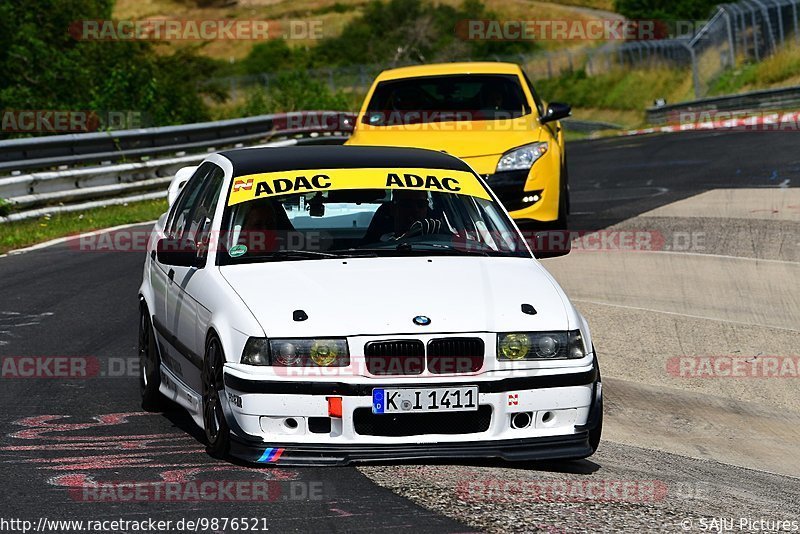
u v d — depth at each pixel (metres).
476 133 44.41
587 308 36.94
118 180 70.81
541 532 17.42
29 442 23.06
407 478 20.30
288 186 24.70
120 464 21.20
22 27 118.94
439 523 17.69
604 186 69.38
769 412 28.23
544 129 45.44
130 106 117.56
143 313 27.23
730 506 19.95
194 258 23.11
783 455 25.38
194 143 83.31
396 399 19.88
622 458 23.67
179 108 127.94
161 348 25.91
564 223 45.44
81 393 27.83
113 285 43.06
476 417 20.33
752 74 163.50
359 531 17.28
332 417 19.94
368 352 20.03
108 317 37.09
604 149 103.06
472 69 47.88
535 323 20.70
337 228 23.92
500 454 20.12
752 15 169.62
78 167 70.38
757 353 32.22
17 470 20.81
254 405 19.98
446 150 43.50
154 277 26.83
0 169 63.00
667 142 101.19
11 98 112.50
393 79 47.75
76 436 23.61
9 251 51.88
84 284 43.25
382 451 19.94
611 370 31.16
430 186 25.19
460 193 25.30
